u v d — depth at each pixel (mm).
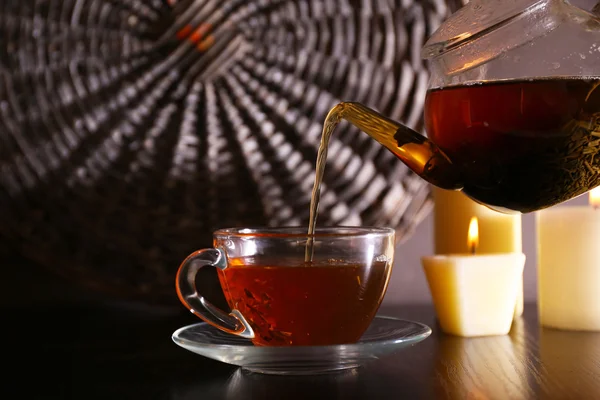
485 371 656
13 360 704
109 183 862
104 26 855
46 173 855
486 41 602
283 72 872
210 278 875
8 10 843
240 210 873
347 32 872
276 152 875
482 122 593
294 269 632
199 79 867
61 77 854
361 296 644
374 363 678
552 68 587
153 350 729
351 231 689
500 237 803
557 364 669
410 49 872
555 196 613
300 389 621
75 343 755
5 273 876
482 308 752
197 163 870
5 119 850
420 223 907
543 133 586
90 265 860
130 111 863
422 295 909
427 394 607
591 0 880
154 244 867
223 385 634
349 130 878
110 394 622
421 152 615
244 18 866
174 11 859
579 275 765
